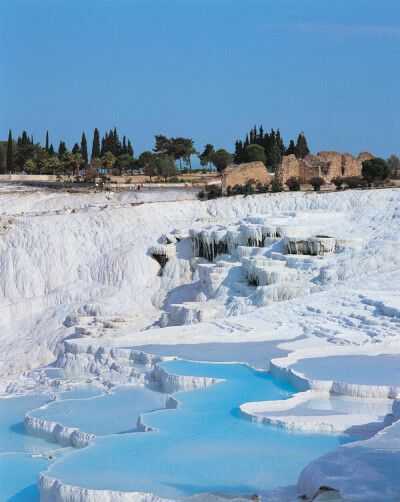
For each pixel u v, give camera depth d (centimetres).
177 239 6588
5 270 6525
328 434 2006
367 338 3138
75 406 2702
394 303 3581
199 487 1650
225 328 3772
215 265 5806
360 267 4794
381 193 6519
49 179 11069
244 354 3120
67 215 7094
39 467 2142
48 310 6212
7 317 6138
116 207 7462
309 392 2400
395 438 1655
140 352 3300
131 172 13438
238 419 2188
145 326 5200
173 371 2889
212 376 2777
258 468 1755
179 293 5934
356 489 1401
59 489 1675
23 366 5288
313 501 1383
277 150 12444
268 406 2281
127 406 2666
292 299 4328
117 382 3070
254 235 5897
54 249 6650
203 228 6494
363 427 2011
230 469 1753
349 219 6125
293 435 2003
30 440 2472
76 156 11425
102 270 6488
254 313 4097
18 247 6694
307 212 6400
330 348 2986
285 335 3484
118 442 2005
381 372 2569
